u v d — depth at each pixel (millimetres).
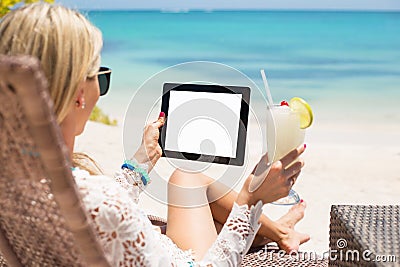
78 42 1715
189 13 35500
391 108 11734
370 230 2217
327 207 4934
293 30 26844
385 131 9273
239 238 2279
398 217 2363
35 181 1613
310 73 17172
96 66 1815
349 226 2266
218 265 2250
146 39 24844
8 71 1313
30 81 1325
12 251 1955
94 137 6918
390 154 7062
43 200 1666
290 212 3752
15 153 1562
